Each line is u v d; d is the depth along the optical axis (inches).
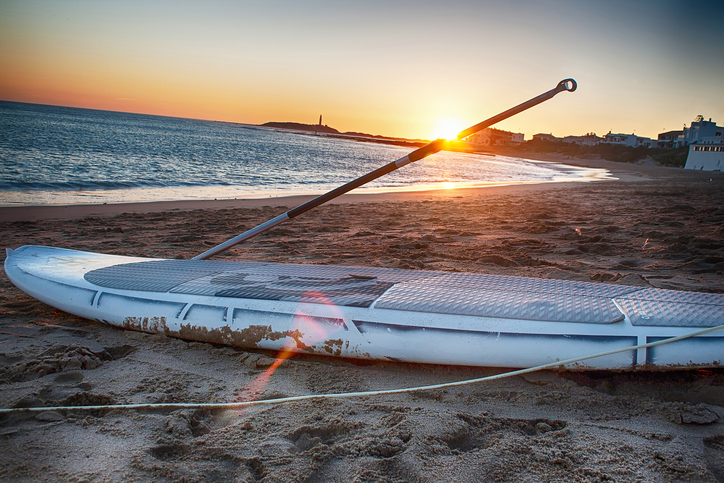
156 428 84.4
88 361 109.9
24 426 83.7
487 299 114.0
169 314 125.6
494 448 78.2
